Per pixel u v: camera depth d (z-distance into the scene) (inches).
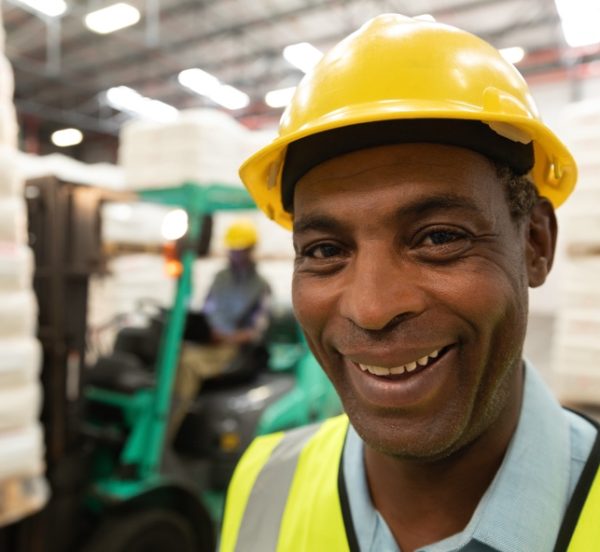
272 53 317.4
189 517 88.0
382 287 20.2
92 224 73.4
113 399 82.4
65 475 74.2
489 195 20.9
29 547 72.4
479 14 270.8
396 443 20.8
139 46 308.7
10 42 303.6
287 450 32.9
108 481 81.0
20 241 61.1
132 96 349.1
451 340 20.3
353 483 26.8
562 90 315.3
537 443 23.5
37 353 62.8
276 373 115.7
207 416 96.2
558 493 22.4
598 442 23.6
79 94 381.4
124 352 94.9
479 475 23.3
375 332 20.6
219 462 94.6
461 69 21.2
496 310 20.4
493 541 21.7
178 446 97.3
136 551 78.8
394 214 20.5
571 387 129.0
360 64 21.6
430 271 20.3
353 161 21.0
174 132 82.7
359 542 25.4
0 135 57.9
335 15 274.8
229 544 31.1
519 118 20.0
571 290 129.4
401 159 20.5
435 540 23.8
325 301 22.4
